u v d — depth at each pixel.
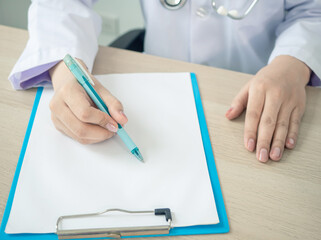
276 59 0.65
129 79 0.63
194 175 0.47
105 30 1.71
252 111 0.55
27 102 0.59
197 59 0.87
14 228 0.40
